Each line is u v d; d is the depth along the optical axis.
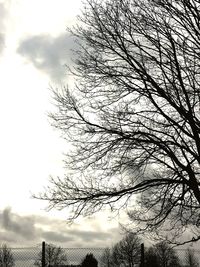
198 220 14.55
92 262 20.55
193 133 13.51
